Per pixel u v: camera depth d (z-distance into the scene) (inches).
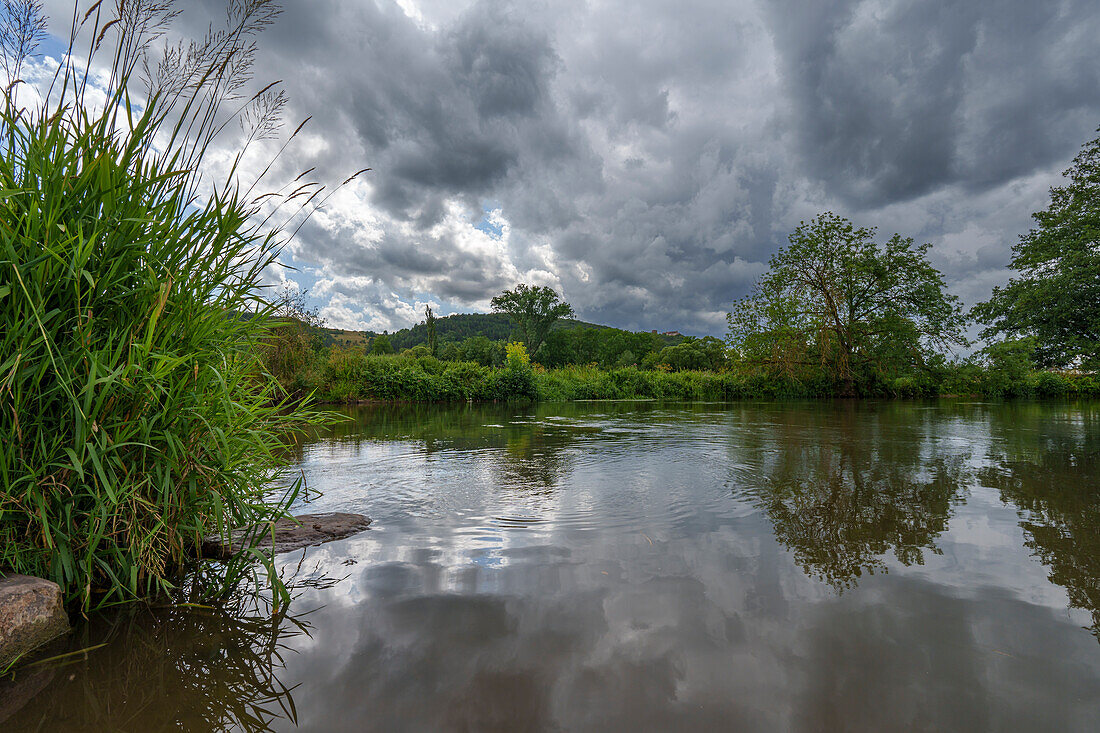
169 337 69.4
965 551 82.1
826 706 42.4
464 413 428.5
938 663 49.2
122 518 66.8
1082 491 124.2
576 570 74.8
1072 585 68.1
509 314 2151.8
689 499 117.5
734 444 213.9
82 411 60.1
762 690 44.9
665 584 69.2
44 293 62.0
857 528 94.7
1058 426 290.5
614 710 42.1
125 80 69.7
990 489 126.7
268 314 85.2
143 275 68.7
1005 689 44.8
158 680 48.4
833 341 752.3
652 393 847.7
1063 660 49.6
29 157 63.7
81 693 46.7
